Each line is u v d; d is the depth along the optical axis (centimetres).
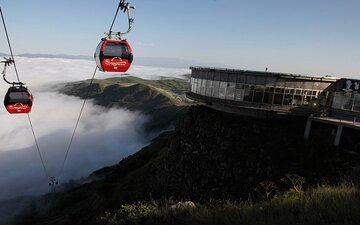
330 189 911
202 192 2600
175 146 3284
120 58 1317
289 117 2853
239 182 2416
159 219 949
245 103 2897
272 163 2412
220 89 3064
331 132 2523
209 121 3050
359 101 2673
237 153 2611
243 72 2859
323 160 2272
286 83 2791
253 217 712
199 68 3359
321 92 2856
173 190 2912
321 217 655
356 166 2047
